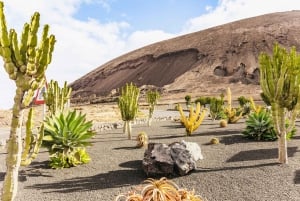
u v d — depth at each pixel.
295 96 7.27
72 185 6.56
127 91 13.07
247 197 5.50
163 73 120.00
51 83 11.09
